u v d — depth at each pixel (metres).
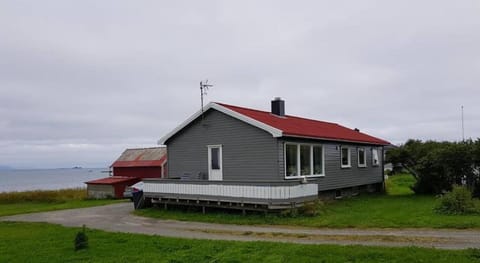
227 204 18.48
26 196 35.16
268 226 15.38
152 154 40.09
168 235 14.10
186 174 23.20
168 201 20.95
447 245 10.84
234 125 21.27
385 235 12.54
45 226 17.53
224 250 11.13
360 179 27.38
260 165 20.12
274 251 10.71
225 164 21.56
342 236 12.69
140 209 22.00
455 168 24.47
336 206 20.25
